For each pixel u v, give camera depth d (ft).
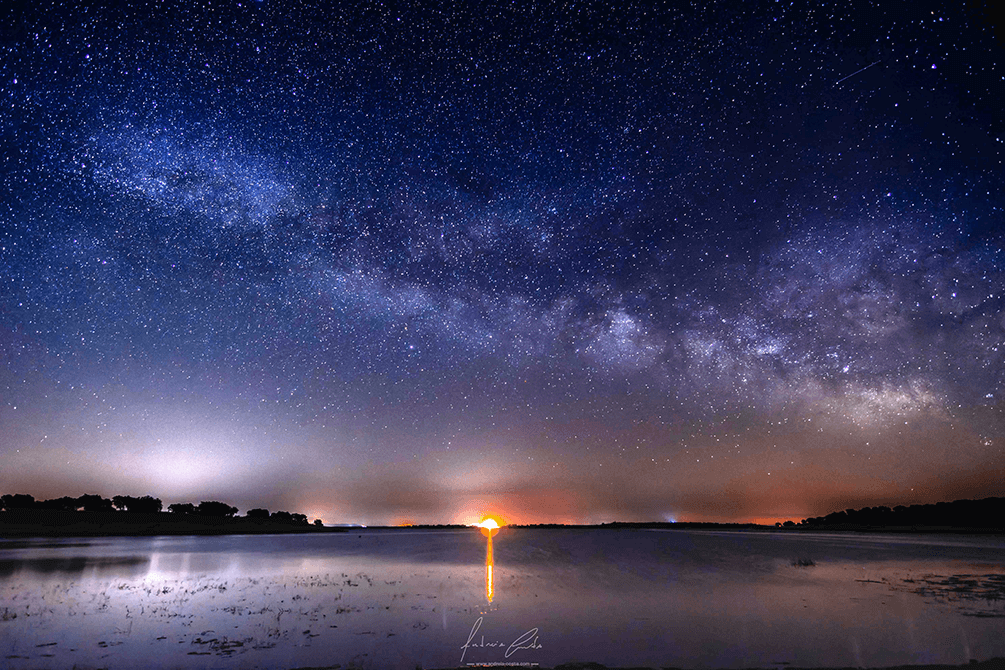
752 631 39.37
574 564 87.81
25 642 36.37
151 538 189.06
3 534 193.57
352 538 201.46
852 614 45.60
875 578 68.95
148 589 60.39
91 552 117.80
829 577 70.23
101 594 56.65
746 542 148.15
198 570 80.84
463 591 58.70
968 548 120.26
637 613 46.19
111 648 34.81
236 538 197.36
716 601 52.08
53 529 211.61
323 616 45.01
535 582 66.08
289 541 173.99
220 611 47.21
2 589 60.23
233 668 30.60
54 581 67.46
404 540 179.73
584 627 40.81
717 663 31.40
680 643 35.88
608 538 179.73
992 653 33.19
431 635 38.27
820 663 31.35
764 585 63.05
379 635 38.24
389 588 61.11
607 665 31.07
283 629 40.09
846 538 170.50
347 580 68.54
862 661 31.63
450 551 119.75
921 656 32.65
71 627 40.75
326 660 32.01
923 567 81.56
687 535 200.23
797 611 47.06
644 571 77.61
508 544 145.59
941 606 49.14
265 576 72.95
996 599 52.90
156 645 35.55
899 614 45.52
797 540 156.15
